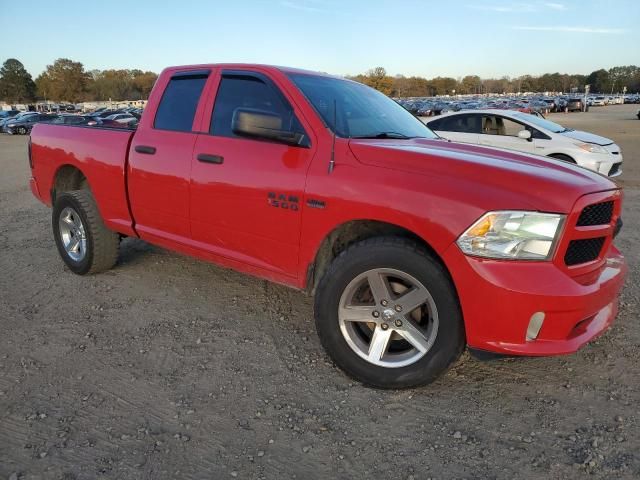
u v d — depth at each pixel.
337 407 2.85
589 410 2.82
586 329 2.83
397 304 2.88
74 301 4.27
